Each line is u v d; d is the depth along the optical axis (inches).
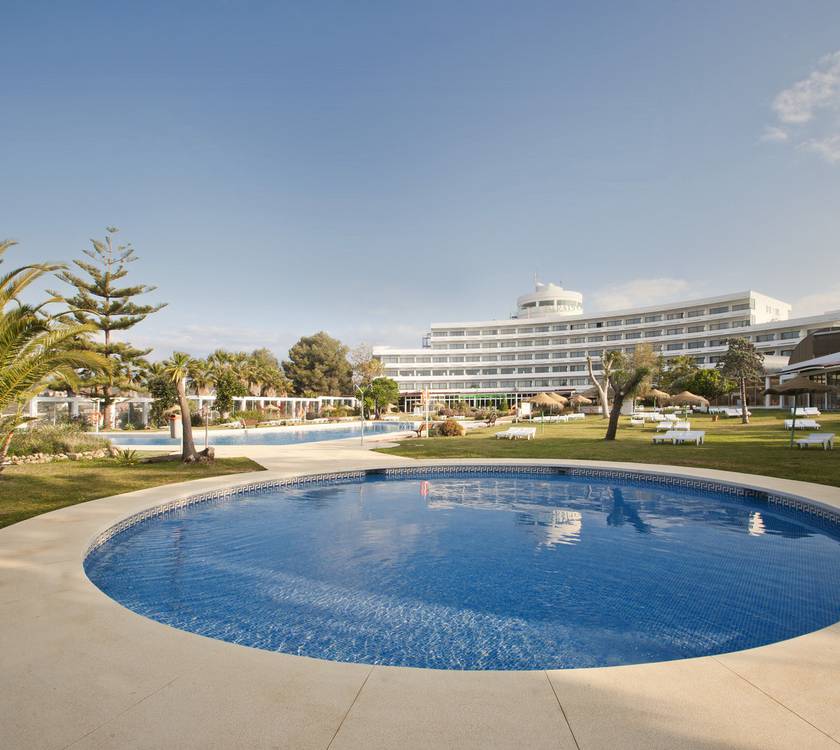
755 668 156.3
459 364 3951.8
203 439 1280.8
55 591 218.4
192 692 141.3
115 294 1505.9
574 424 1587.1
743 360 1863.9
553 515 429.1
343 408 2573.8
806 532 375.6
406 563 305.6
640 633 215.6
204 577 280.4
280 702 136.3
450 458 735.1
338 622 225.1
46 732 122.7
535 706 135.1
